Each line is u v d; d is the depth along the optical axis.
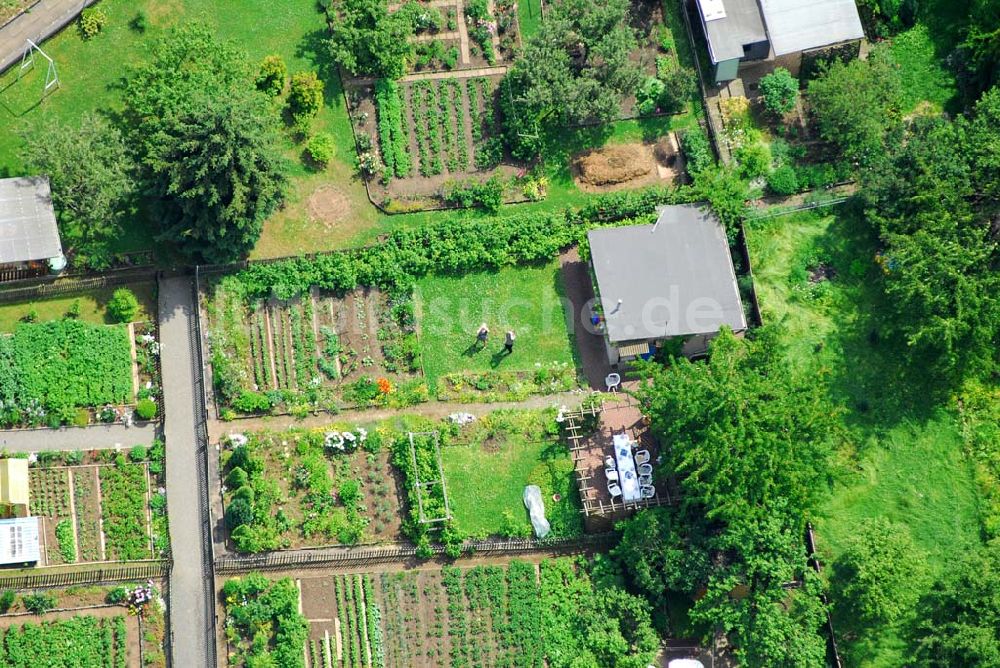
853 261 89.50
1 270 85.38
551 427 85.75
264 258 87.19
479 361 87.44
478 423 86.00
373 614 82.50
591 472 84.50
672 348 86.62
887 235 85.69
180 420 84.94
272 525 83.25
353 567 83.56
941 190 84.44
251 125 81.75
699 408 78.69
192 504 83.81
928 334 83.31
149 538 82.94
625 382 87.25
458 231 88.31
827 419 79.81
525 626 82.38
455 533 83.56
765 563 78.94
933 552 84.25
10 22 88.50
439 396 86.50
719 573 79.81
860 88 88.94
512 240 89.06
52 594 81.19
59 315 85.50
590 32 89.44
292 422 85.50
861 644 82.38
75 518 82.81
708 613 79.25
